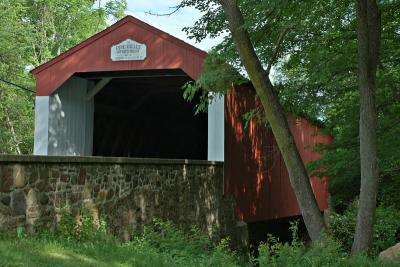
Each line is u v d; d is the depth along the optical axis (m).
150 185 9.59
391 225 11.34
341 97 11.67
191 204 11.29
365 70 8.06
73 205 7.36
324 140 21.97
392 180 12.91
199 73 12.68
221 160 12.97
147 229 8.40
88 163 7.74
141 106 18.94
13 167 6.22
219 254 6.93
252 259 7.75
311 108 10.95
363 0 7.95
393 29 10.20
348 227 11.96
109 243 7.10
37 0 26.86
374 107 8.11
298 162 8.78
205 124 22.61
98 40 13.61
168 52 13.02
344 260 6.70
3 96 22.11
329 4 9.47
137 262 5.99
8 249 5.23
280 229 19.22
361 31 8.02
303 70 10.85
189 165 11.27
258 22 9.30
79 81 14.73
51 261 5.17
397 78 10.81
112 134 16.97
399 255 7.20
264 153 16.05
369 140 8.09
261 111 11.60
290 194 18.47
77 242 6.77
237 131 13.97
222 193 12.97
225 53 9.62
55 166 7.01
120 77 14.35
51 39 28.38
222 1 8.73
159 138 20.62
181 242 7.76
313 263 6.39
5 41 21.02
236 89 13.78
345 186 16.25
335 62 9.95
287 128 8.82
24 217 6.40
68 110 14.30
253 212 15.03
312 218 8.68
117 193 8.51
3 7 22.25
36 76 13.87
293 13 9.21
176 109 21.16
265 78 8.77
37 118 13.61
